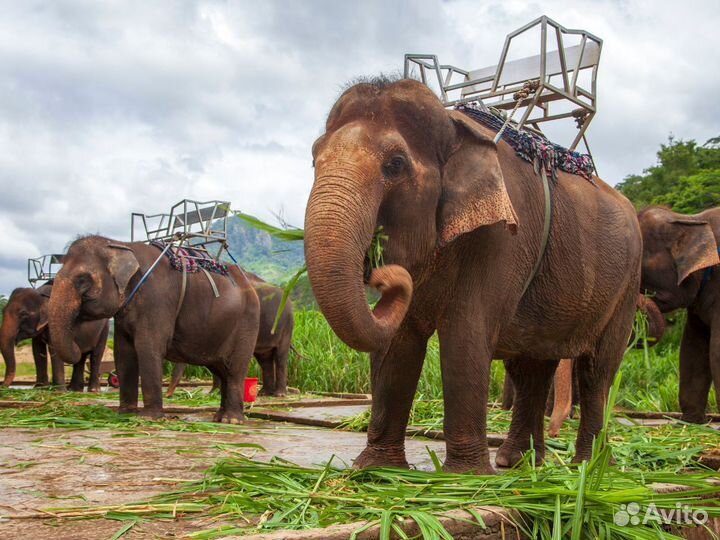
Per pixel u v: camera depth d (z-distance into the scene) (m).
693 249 8.73
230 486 3.57
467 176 3.84
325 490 3.41
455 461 3.99
